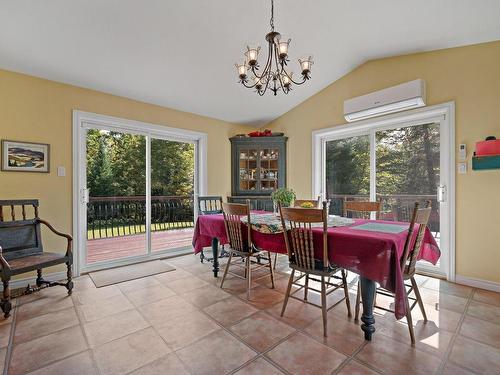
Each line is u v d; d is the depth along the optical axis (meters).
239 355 1.60
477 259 2.61
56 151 2.89
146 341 1.75
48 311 2.16
